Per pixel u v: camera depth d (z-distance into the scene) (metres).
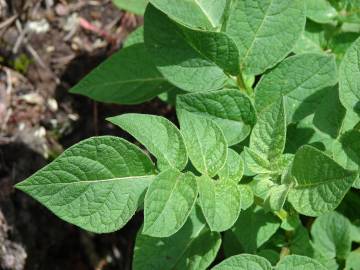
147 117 0.24
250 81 0.31
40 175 0.22
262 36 0.28
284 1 0.28
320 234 0.33
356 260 0.33
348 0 0.34
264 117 0.26
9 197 0.43
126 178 0.24
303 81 0.29
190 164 0.30
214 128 0.24
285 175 0.25
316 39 0.36
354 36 0.36
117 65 0.35
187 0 0.28
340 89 0.26
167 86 0.36
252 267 0.23
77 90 0.36
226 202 0.24
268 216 0.30
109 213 0.24
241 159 0.26
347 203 0.36
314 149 0.22
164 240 0.30
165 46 0.29
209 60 0.29
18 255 0.43
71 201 0.23
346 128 0.28
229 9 0.28
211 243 0.29
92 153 0.23
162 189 0.22
